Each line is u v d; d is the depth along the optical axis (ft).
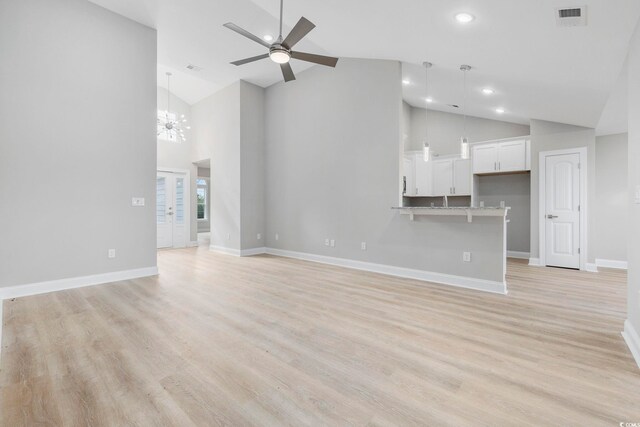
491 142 19.10
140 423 4.77
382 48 13.19
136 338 7.70
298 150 19.17
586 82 10.91
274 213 20.85
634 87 7.29
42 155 11.57
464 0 7.88
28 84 11.25
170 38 15.39
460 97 17.13
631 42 7.61
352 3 9.68
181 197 25.05
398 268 14.66
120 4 12.78
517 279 14.02
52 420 4.81
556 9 7.30
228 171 21.24
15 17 10.97
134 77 13.91
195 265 17.04
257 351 7.09
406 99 21.70
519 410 5.11
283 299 10.93
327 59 9.86
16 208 11.07
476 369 6.37
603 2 6.69
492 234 12.10
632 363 6.60
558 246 16.78
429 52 12.11
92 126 12.73
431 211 13.25
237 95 20.48
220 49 16.44
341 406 5.21
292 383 5.86
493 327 8.52
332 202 17.34
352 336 7.91
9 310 9.65
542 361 6.69
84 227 12.58
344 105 16.70
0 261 10.81
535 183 17.44
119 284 12.86
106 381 5.86
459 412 5.07
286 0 10.66
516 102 15.30
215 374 6.14
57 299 10.80
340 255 16.99
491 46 10.12
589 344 7.50
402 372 6.25
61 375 6.05
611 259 17.33
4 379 5.89
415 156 21.80
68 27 12.09
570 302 10.70
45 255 11.67
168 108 23.95
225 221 21.50
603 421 4.83
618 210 17.15
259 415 4.97
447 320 9.00
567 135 16.57
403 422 4.83
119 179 13.51
